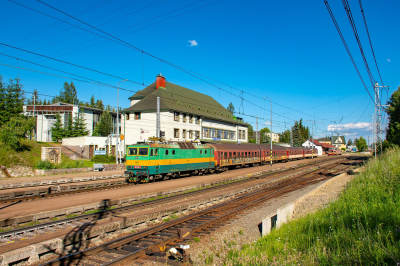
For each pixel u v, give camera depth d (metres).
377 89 34.84
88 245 8.57
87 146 42.78
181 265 7.00
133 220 10.36
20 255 6.87
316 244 7.36
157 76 46.12
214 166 30.17
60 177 23.27
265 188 20.62
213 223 11.14
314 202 14.46
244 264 6.75
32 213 11.33
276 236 8.80
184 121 44.25
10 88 40.50
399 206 9.20
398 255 5.96
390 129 44.66
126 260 7.24
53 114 57.12
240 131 62.75
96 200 14.16
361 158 65.06
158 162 21.61
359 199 11.45
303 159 62.84
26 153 29.11
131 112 43.94
